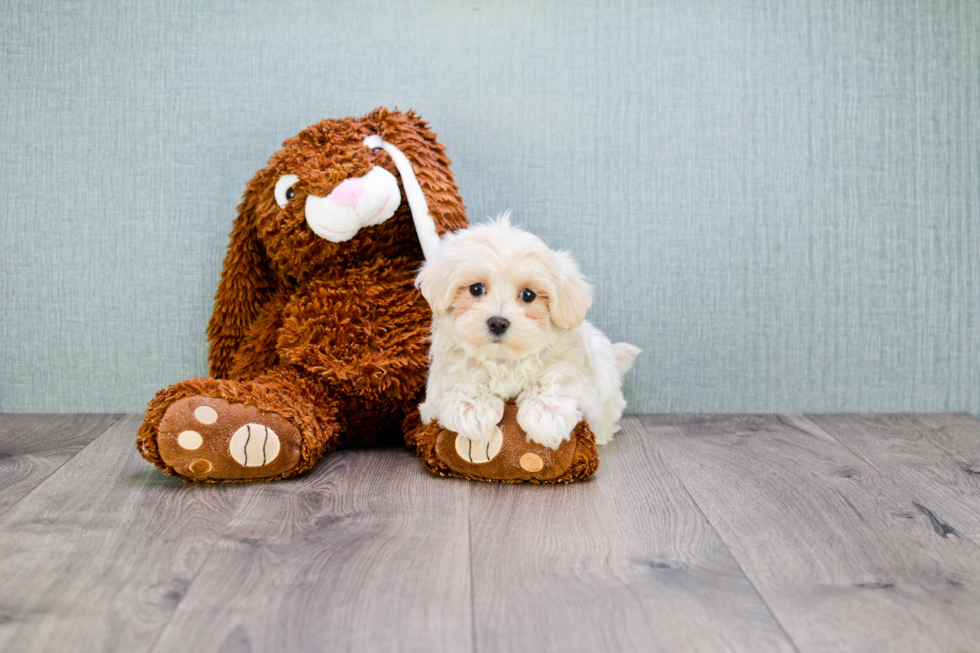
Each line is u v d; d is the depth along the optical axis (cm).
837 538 106
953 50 169
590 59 167
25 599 86
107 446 146
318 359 138
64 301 170
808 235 172
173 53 165
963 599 89
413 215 140
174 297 170
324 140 145
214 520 110
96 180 167
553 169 169
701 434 158
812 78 169
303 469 129
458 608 86
